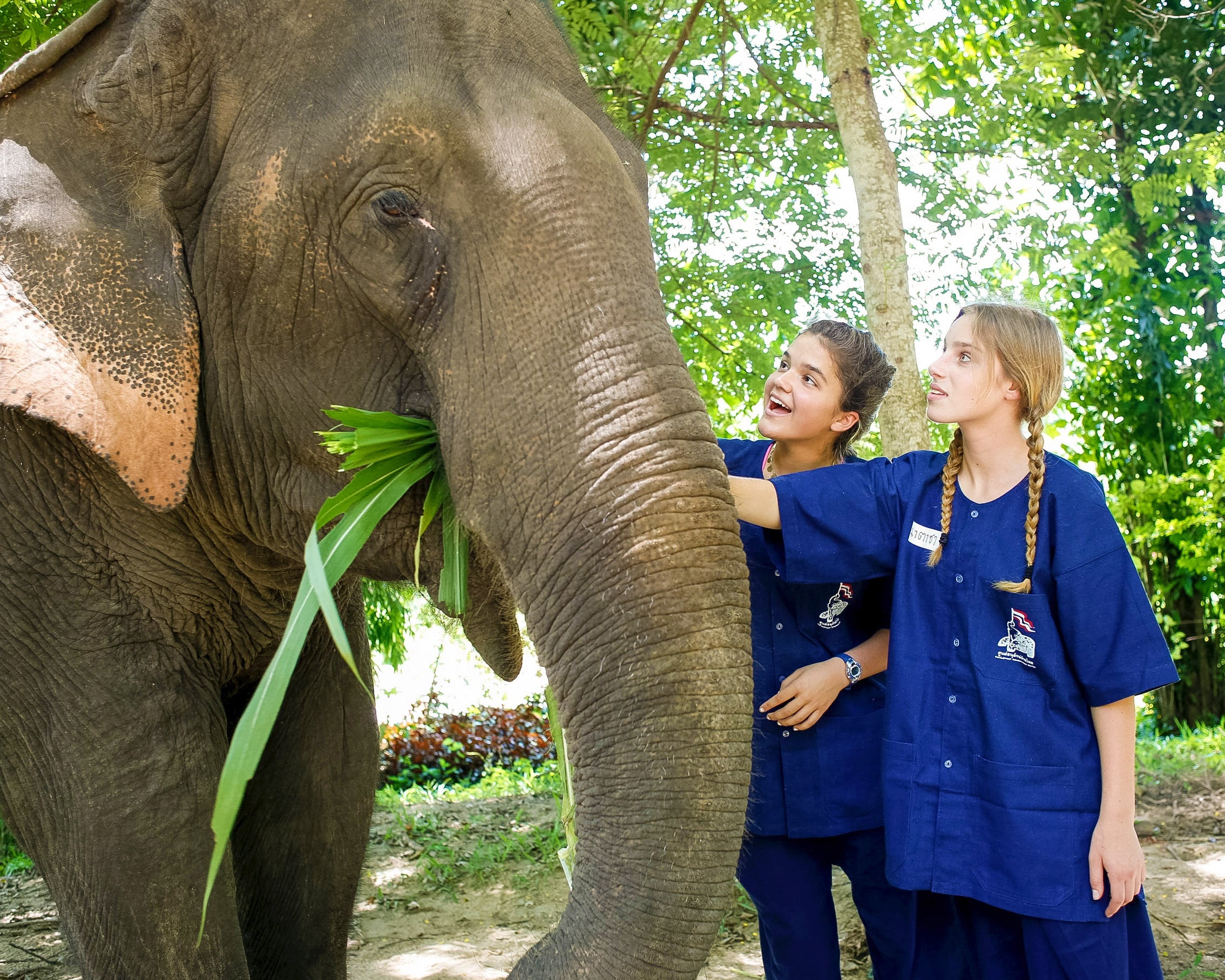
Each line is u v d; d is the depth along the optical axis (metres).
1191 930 3.70
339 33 1.93
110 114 1.99
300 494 2.10
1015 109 5.84
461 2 1.93
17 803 2.21
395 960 3.78
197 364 1.99
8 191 1.95
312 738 2.62
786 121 6.27
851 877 2.64
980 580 2.25
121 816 2.11
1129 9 8.02
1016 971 2.31
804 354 2.62
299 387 2.01
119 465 1.92
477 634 2.16
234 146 1.97
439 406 1.86
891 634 2.35
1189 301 9.48
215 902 2.15
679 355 1.77
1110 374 9.97
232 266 1.99
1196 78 8.37
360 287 1.92
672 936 1.59
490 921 4.16
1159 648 2.15
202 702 2.29
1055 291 7.54
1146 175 8.41
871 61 6.14
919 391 4.65
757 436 6.72
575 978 1.59
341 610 2.60
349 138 1.88
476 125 1.84
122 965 2.11
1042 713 2.20
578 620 1.68
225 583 2.34
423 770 7.90
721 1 5.75
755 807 2.57
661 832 1.59
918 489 2.38
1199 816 5.21
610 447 1.68
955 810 2.25
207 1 1.98
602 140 1.88
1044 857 2.15
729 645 1.63
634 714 1.62
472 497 1.79
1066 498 2.20
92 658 2.16
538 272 1.77
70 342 1.90
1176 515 9.48
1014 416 2.26
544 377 1.73
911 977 2.62
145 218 1.98
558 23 2.12
